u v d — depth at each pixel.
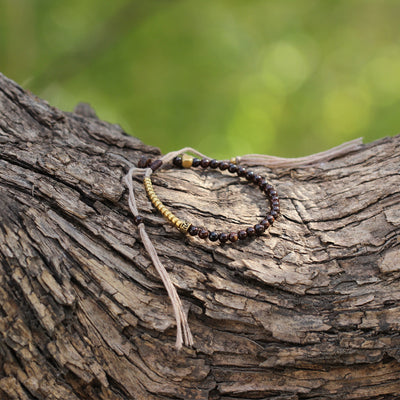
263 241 0.72
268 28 1.16
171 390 0.69
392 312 0.70
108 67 1.08
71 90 1.09
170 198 0.73
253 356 0.70
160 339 0.69
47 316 0.69
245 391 0.69
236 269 0.71
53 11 1.04
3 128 0.73
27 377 0.68
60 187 0.71
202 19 1.11
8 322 0.68
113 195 0.72
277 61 1.16
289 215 0.73
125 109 1.08
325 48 1.19
